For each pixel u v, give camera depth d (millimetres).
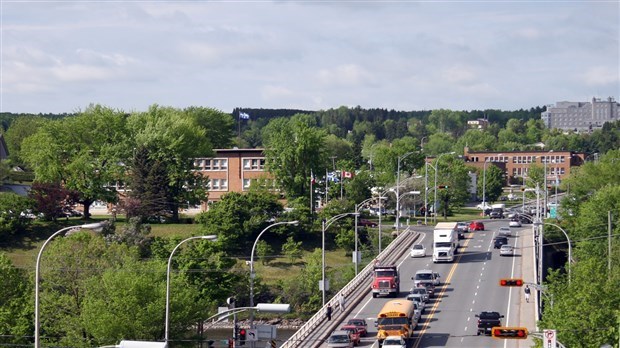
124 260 137125
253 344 104188
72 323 118938
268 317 168250
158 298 117062
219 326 159250
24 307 122625
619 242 174125
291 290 173375
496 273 157500
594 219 193125
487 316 115062
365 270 158125
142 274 124688
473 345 109188
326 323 121375
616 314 94438
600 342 96938
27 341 120375
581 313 98812
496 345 109375
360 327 115500
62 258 134625
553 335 83688
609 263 144875
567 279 115625
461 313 127938
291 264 198875
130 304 114812
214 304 149500
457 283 150000
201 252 152625
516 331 83812
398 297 140750
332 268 190125
